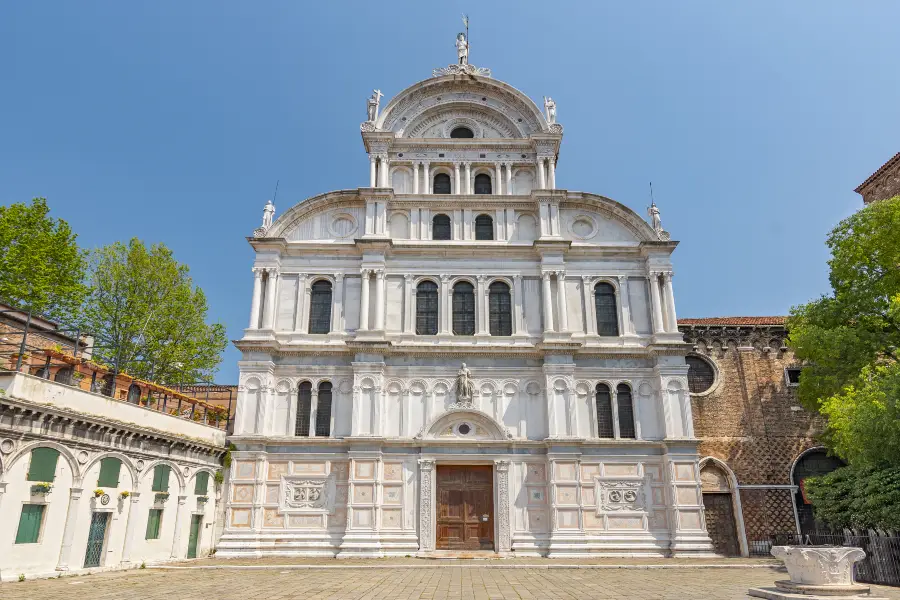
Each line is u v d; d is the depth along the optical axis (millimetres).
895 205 30078
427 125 39719
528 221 37312
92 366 30906
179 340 46750
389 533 30734
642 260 36469
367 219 36219
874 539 23500
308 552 30422
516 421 32969
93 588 19984
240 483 31391
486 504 32125
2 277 37344
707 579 22406
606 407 33688
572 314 35344
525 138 38719
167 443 29219
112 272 45094
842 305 31609
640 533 31219
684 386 33219
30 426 22281
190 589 19688
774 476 35094
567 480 31344
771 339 37938
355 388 32625
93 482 25078
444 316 35000
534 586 20391
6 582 20953
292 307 35062
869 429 23828
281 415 32938
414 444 32062
